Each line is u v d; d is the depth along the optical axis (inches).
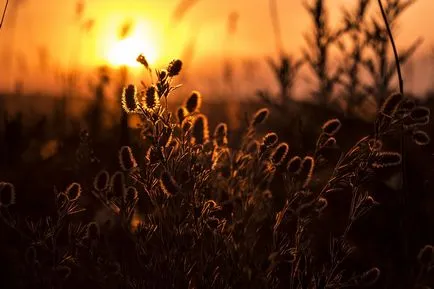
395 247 130.2
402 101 101.3
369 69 161.0
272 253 101.8
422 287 105.7
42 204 149.8
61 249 113.4
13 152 173.5
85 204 138.7
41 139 201.9
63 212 101.3
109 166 152.4
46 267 99.9
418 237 129.4
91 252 101.7
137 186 115.5
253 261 105.1
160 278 98.2
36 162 174.7
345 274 130.8
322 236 139.9
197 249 107.7
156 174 109.6
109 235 123.2
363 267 132.3
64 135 211.9
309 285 101.8
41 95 232.7
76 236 103.3
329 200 145.1
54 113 222.1
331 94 179.3
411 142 155.5
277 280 105.8
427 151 145.3
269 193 116.3
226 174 125.6
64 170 165.2
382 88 160.7
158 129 98.5
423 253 102.6
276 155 108.9
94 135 194.9
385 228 138.2
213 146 112.9
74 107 228.4
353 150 102.6
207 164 107.7
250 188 111.9
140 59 97.5
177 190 94.3
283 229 130.8
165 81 98.5
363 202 102.6
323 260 133.4
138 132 137.6
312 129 175.6
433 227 132.4
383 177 146.9
